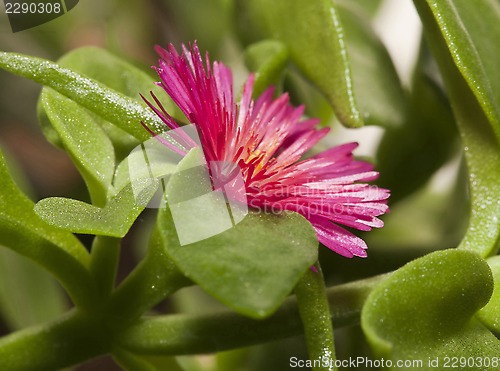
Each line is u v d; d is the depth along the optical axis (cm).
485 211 8
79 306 8
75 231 7
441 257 7
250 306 6
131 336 8
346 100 8
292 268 6
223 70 8
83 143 8
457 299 7
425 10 8
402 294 7
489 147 8
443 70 8
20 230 7
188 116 7
